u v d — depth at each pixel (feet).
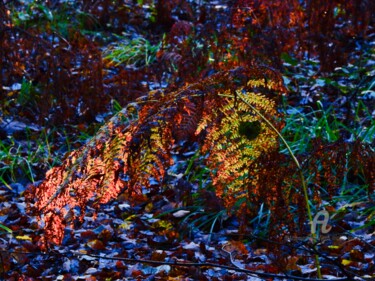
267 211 13.96
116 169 6.68
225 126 7.20
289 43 15.97
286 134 16.78
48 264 12.32
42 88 18.28
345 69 21.08
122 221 14.47
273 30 15.46
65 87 17.67
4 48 17.62
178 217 14.39
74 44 17.81
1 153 17.56
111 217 14.70
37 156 17.74
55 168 6.89
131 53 24.50
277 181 7.20
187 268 11.88
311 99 19.53
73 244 13.23
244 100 7.08
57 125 19.15
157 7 27.25
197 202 14.78
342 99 19.39
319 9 17.12
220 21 15.51
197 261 12.16
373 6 17.43
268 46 15.25
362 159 7.18
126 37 26.53
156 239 13.46
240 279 11.31
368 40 23.34
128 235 13.76
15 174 16.85
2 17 17.60
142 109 7.02
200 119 7.03
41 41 17.61
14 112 20.26
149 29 27.50
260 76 7.27
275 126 7.38
